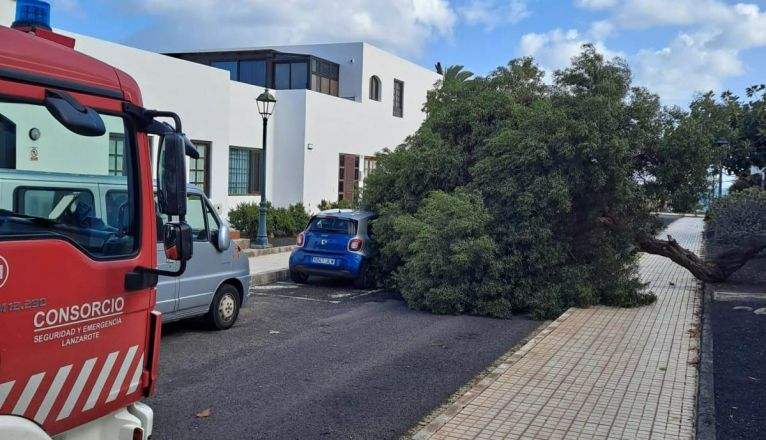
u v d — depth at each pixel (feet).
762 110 62.08
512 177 37.14
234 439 18.26
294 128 77.71
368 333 31.48
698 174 37.73
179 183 12.68
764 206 45.03
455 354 27.81
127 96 13.17
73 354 11.68
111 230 12.71
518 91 46.39
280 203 78.64
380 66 95.45
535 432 18.35
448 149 43.65
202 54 86.58
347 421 19.80
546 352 27.04
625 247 39.37
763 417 19.79
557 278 36.83
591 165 36.06
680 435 18.25
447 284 36.06
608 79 37.40
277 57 84.43
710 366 24.86
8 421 10.48
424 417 20.30
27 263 10.88
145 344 13.41
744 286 43.75
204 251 29.63
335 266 43.55
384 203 45.55
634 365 25.14
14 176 11.68
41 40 12.03
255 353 27.30
